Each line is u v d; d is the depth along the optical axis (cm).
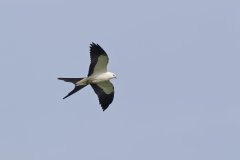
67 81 13600
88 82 13600
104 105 13650
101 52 13550
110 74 13600
